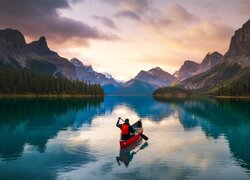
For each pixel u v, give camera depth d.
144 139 37.03
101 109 95.38
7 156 27.28
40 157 27.02
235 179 21.16
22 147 31.45
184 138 38.56
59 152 29.22
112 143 34.38
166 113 81.44
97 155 28.14
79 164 24.81
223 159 26.95
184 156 28.06
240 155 28.58
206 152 29.91
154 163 25.45
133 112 85.19
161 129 47.50
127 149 31.05
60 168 23.56
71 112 76.50
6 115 63.12
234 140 37.19
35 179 20.81
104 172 22.59
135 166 24.38
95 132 43.06
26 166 24.03
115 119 63.06
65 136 39.03
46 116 63.38
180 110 94.00
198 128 48.75
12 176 21.47
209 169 23.64
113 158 27.05
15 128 45.44
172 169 23.56
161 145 33.53
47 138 37.25
